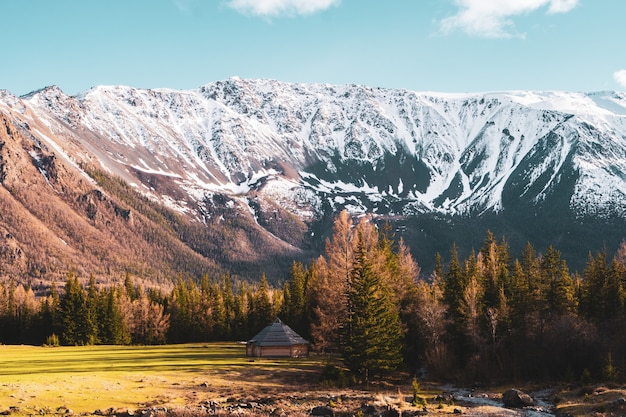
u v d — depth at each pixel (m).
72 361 90.69
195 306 165.50
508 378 79.81
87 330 146.38
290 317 140.88
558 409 55.06
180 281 196.88
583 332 80.06
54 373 70.50
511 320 85.88
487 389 72.56
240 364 85.00
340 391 64.62
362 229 90.75
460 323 88.25
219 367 80.31
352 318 77.12
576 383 72.38
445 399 61.06
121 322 153.00
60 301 154.88
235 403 53.25
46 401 48.16
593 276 102.75
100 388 56.62
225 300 175.75
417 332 89.94
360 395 61.19
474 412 52.75
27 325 161.00
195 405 50.84
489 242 118.88
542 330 83.94
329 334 90.94
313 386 67.44
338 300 87.31
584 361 78.06
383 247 98.69
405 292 91.31
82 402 49.09
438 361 82.19
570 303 99.19
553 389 70.31
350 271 83.94
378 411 51.06
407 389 70.06
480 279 97.06
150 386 60.47
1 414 42.84
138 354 106.62
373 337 74.56
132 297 190.75
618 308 94.50
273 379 70.94
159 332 158.00
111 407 47.78
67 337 144.88
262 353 97.62
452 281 95.06
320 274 111.75
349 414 49.38
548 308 89.69
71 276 149.25
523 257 122.94
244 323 163.12
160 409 46.94
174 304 166.00
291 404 54.25
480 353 82.81
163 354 106.00
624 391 58.56
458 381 78.62
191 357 98.00
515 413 53.12
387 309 78.12
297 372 77.44
